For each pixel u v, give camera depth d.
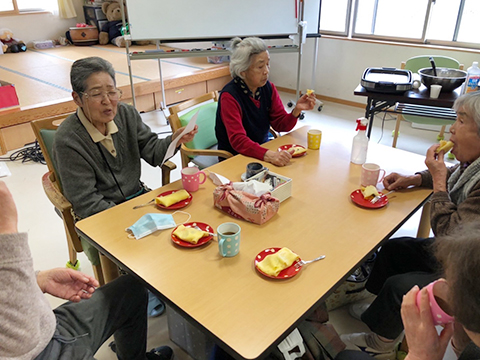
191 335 1.54
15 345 0.92
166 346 1.64
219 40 3.68
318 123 4.34
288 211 1.44
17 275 0.91
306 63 5.13
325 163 1.83
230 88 2.14
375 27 4.55
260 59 2.03
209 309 1.01
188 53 3.65
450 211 1.34
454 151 1.42
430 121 2.99
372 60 4.53
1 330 0.89
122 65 5.53
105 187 1.77
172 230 1.34
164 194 1.55
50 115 3.93
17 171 3.32
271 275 1.10
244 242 1.27
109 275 1.62
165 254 1.22
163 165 1.92
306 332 1.31
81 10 7.21
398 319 1.41
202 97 2.47
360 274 1.82
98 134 1.68
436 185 1.42
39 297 1.03
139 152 1.92
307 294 1.05
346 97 4.93
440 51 4.00
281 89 5.57
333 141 2.09
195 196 1.56
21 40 6.74
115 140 1.77
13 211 0.92
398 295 1.38
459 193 1.42
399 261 1.64
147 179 3.17
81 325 1.21
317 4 4.32
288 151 1.90
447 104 2.42
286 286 1.08
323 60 4.96
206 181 1.67
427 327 0.82
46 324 1.05
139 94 4.56
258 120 2.27
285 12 3.74
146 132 1.93
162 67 5.40
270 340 0.92
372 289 1.73
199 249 1.24
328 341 1.31
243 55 2.03
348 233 1.31
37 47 6.74
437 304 0.81
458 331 1.07
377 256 1.70
